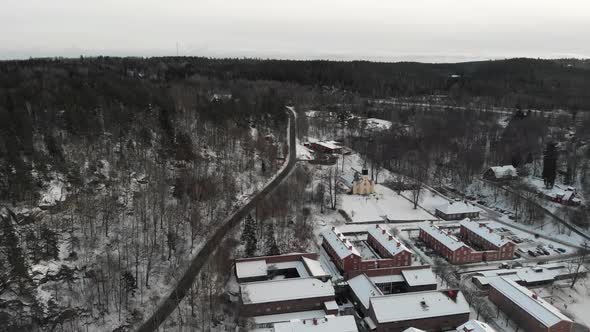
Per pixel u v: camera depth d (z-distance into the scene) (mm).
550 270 102312
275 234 110812
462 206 140750
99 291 78625
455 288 93812
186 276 90125
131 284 79938
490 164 188875
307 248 111375
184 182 117812
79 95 156625
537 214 136500
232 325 77562
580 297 94062
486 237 116938
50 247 83000
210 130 165625
